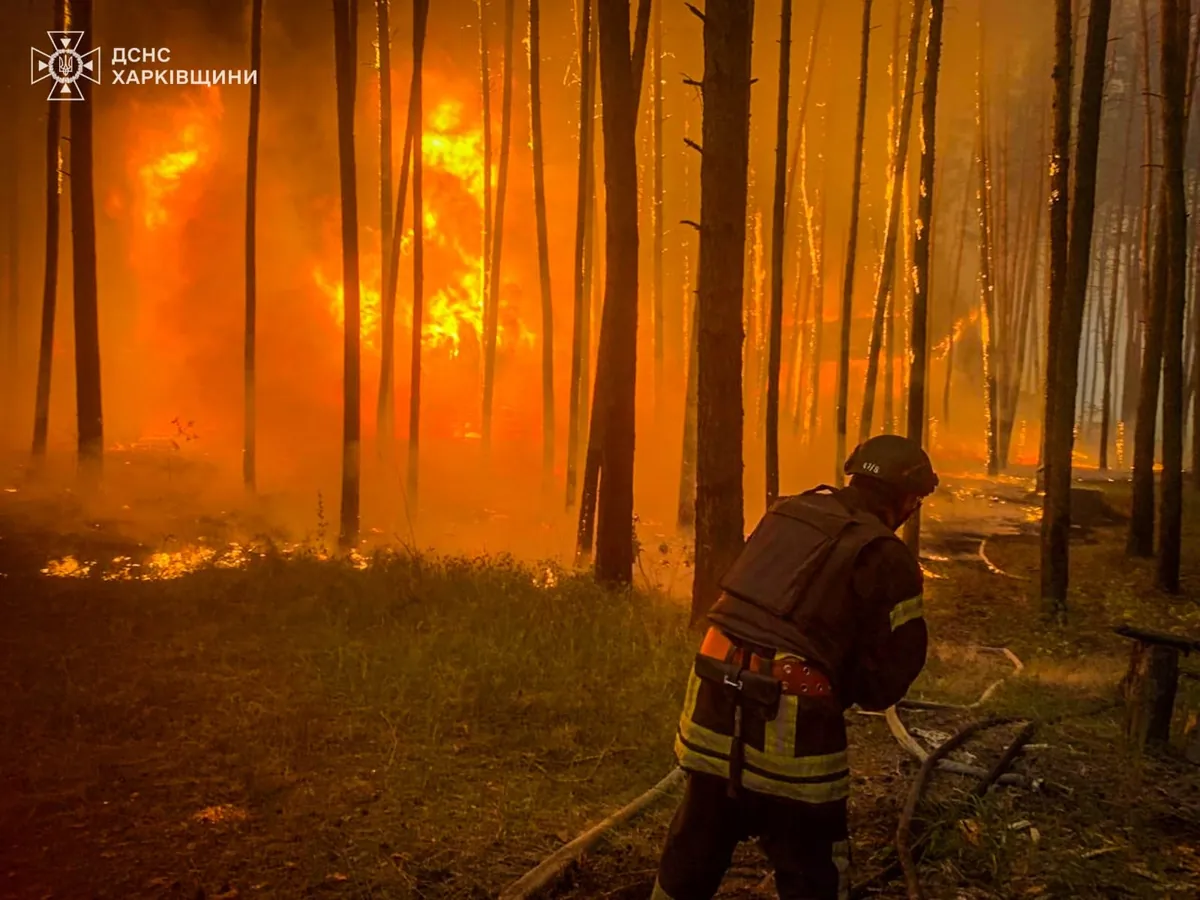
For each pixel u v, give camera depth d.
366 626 6.64
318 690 5.34
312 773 4.36
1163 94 9.49
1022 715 5.52
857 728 5.33
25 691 5.29
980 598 9.45
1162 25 9.44
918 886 3.44
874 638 2.63
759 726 2.61
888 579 2.63
